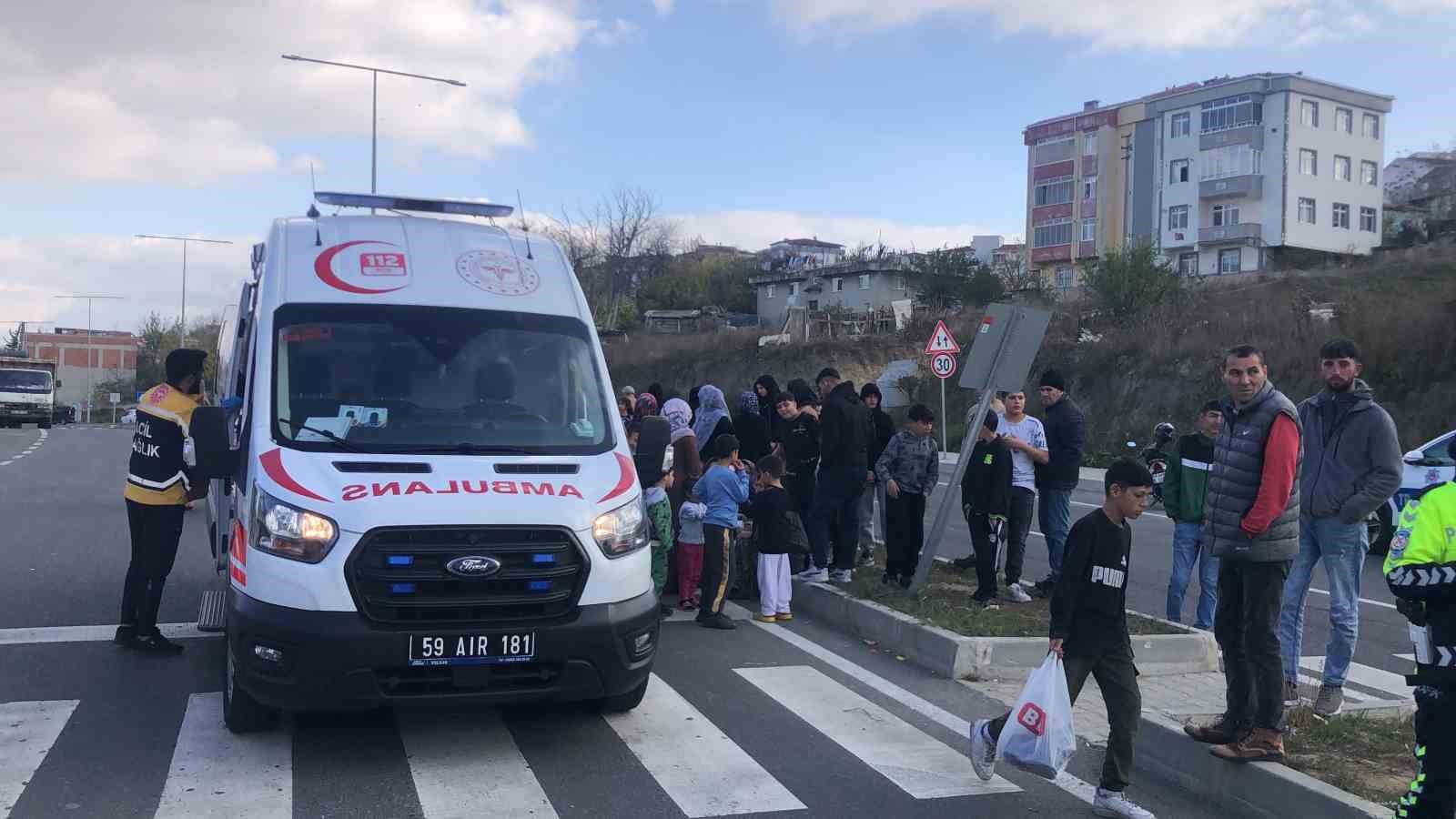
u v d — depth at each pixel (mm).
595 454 6496
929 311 46125
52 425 52750
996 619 8602
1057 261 75250
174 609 9594
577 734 6371
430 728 6410
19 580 10656
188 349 8133
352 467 5871
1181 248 69188
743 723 6688
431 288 7062
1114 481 5320
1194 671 8031
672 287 76812
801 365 42781
